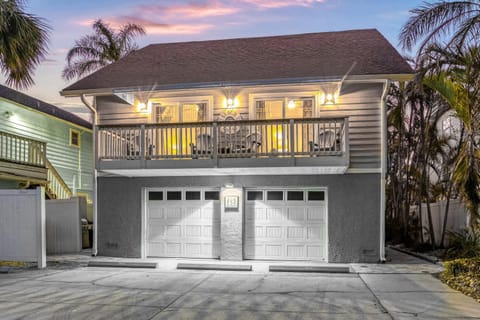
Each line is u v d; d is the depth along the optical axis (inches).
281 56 542.6
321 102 485.4
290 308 279.1
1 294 320.2
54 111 853.8
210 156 451.5
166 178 510.0
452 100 410.9
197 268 445.4
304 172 469.7
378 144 472.7
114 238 517.7
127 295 317.7
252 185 489.7
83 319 252.4
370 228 468.8
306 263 466.9
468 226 466.0
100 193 523.8
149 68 559.2
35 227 443.5
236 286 353.1
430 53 419.8
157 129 470.3
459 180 392.8
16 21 443.5
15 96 757.3
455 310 268.7
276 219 492.1
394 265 450.3
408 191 642.2
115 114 529.0
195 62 560.1
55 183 716.7
